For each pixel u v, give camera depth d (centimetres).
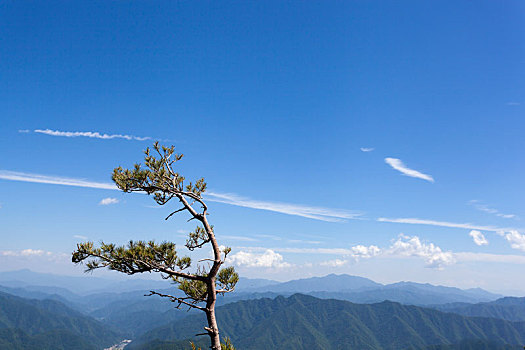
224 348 1074
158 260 1057
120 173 1071
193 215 1103
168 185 1093
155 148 1117
